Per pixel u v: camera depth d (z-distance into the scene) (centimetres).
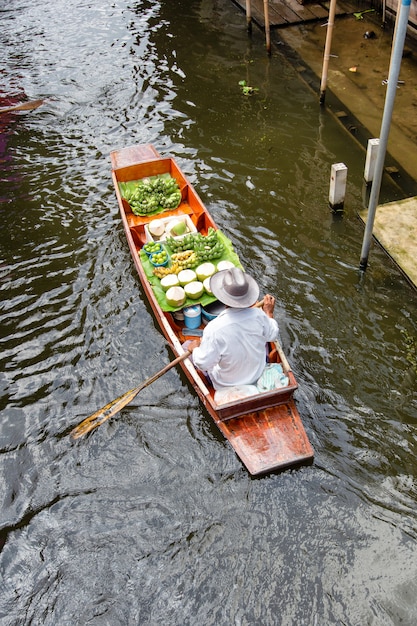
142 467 561
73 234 830
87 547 508
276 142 971
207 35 1305
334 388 611
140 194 782
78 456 575
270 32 1297
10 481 560
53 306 727
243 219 827
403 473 539
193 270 669
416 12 1177
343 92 1072
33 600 479
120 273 761
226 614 458
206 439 576
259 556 490
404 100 1027
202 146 977
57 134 1033
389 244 755
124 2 1497
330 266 749
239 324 507
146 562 494
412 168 884
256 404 539
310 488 530
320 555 487
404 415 584
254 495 530
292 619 452
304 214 827
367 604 456
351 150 939
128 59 1238
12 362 666
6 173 952
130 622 459
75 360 662
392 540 493
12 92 1150
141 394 620
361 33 1253
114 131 1031
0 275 776
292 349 653
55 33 1365
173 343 593
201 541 504
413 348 646
